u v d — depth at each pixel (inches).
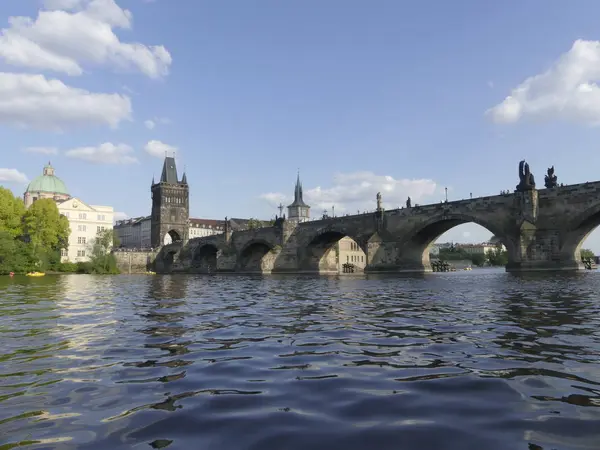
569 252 2442.2
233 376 348.2
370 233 3521.2
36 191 7534.5
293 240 4352.9
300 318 697.0
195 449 216.8
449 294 1141.1
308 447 217.3
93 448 219.1
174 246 6481.3
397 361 389.7
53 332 570.6
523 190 2559.1
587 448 211.8
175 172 7278.5
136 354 432.1
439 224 3147.1
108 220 6545.3
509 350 421.7
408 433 232.2
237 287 1745.8
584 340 463.5
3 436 234.4
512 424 241.0
